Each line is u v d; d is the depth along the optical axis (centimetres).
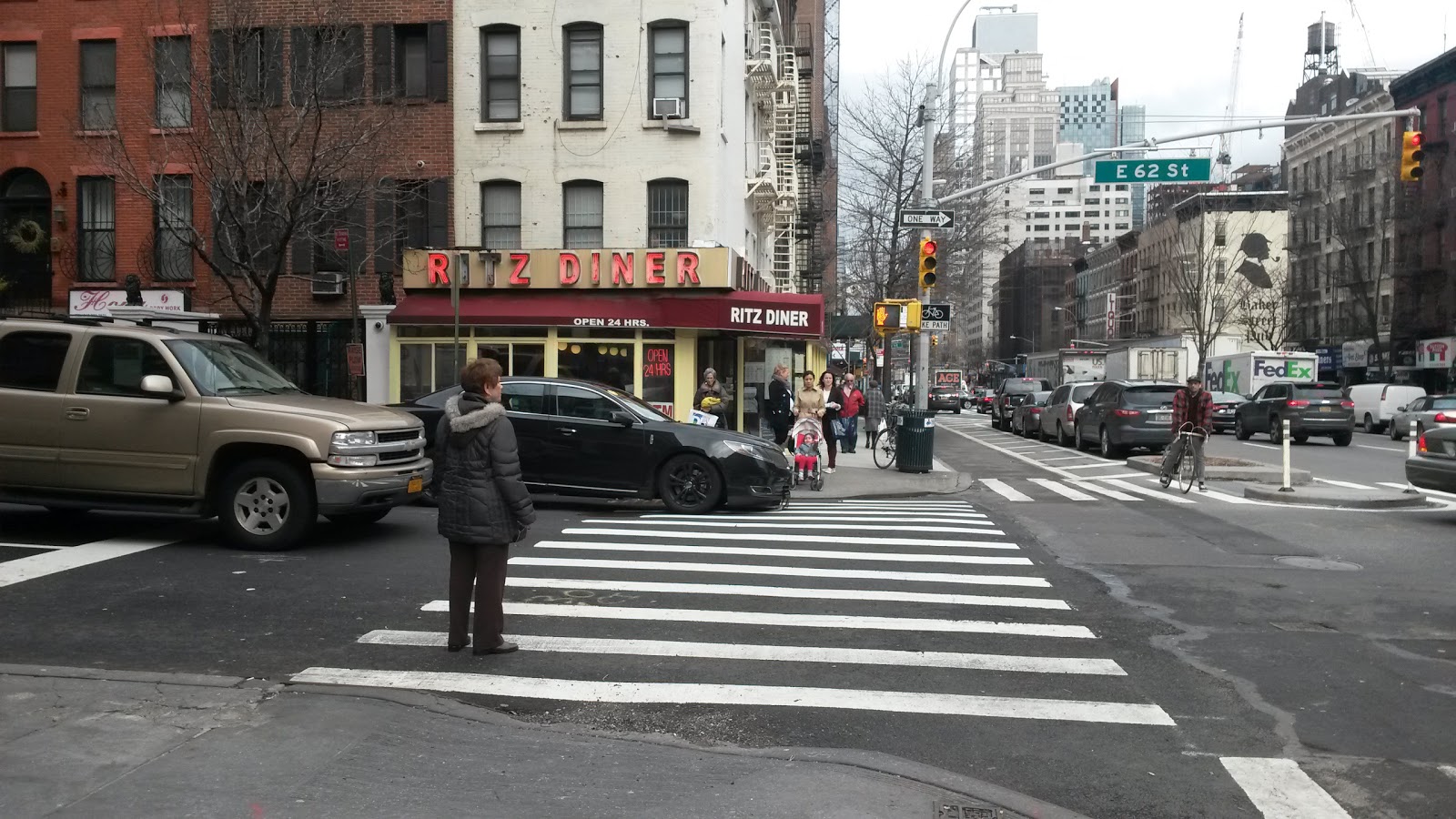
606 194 2334
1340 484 1864
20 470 1045
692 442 1368
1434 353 4872
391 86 2322
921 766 487
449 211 2367
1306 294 6341
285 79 2180
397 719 538
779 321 2231
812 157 4062
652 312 2208
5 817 415
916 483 1823
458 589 678
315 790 447
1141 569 1009
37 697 564
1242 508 1520
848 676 640
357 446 1024
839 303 5284
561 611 799
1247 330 6619
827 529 1241
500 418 659
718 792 453
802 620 780
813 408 1769
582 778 468
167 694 571
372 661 661
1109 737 540
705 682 627
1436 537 1227
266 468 1023
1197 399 1772
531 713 568
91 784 448
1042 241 17675
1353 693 616
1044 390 4184
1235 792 472
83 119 2373
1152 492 1764
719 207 2350
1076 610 825
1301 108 9631
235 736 508
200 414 1025
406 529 1179
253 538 1027
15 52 2412
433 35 2352
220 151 1877
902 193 3562
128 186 2111
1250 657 692
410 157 2367
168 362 1046
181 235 2291
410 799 441
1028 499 1664
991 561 1034
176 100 2258
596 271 2258
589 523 1260
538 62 2345
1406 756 516
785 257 3678
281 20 2227
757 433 2623
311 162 1883
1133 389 2597
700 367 2336
